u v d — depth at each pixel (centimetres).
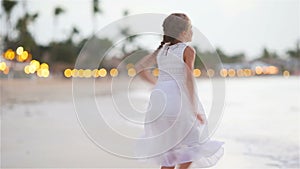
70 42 4184
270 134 734
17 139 670
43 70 3350
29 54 3794
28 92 1908
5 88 2194
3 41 3641
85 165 497
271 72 5138
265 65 5275
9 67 3078
